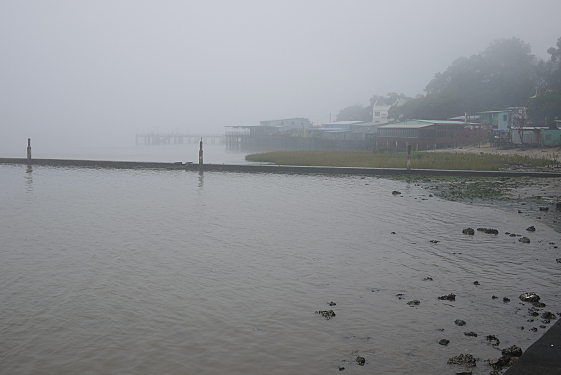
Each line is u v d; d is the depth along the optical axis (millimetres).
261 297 15523
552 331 11969
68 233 24703
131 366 11297
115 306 14852
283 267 18703
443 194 37531
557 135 75625
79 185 45750
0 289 16344
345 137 126188
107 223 27297
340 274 17766
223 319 13852
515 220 26984
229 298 15461
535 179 45188
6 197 37625
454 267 18359
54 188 43375
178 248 21609
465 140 95938
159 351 11992
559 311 13930
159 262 19438
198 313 14289
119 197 37625
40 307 14797
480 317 13625
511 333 12531
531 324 13062
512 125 104062
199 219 28453
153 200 36062
